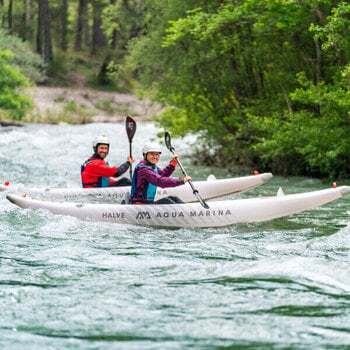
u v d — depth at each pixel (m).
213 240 17.66
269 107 35.66
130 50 41.03
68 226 19.16
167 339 9.95
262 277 13.24
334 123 29.58
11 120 68.44
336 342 9.81
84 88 101.12
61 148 47.66
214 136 39.28
